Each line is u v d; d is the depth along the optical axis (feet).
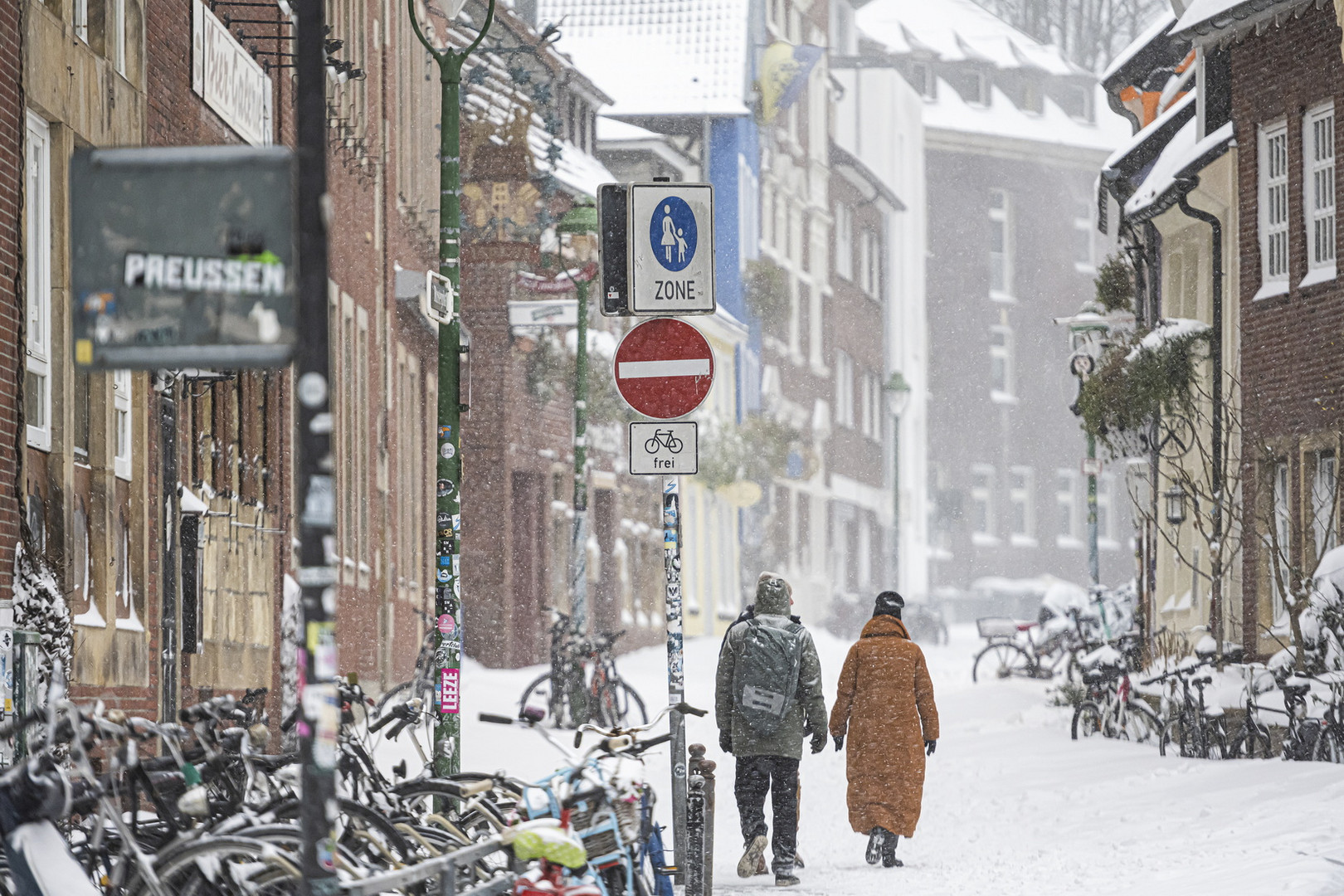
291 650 157.38
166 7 124.26
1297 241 171.12
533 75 318.86
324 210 40.68
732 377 456.45
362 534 214.69
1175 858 97.60
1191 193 191.01
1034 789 139.64
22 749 87.20
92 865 50.03
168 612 122.01
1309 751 138.82
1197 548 202.39
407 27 252.62
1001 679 298.76
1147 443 199.31
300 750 40.70
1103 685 185.16
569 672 196.85
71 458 102.89
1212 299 191.42
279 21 154.92
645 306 86.89
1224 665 175.63
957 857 106.11
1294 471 169.58
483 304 293.23
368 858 55.77
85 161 40.24
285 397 161.58
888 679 103.45
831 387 573.33
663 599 390.21
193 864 49.24
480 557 292.20
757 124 489.26
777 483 513.45
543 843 55.01
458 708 102.12
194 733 55.42
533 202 260.42
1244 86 179.93
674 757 85.56
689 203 87.35
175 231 40.11
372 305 220.64
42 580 92.84
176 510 122.93
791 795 96.99
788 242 531.91
